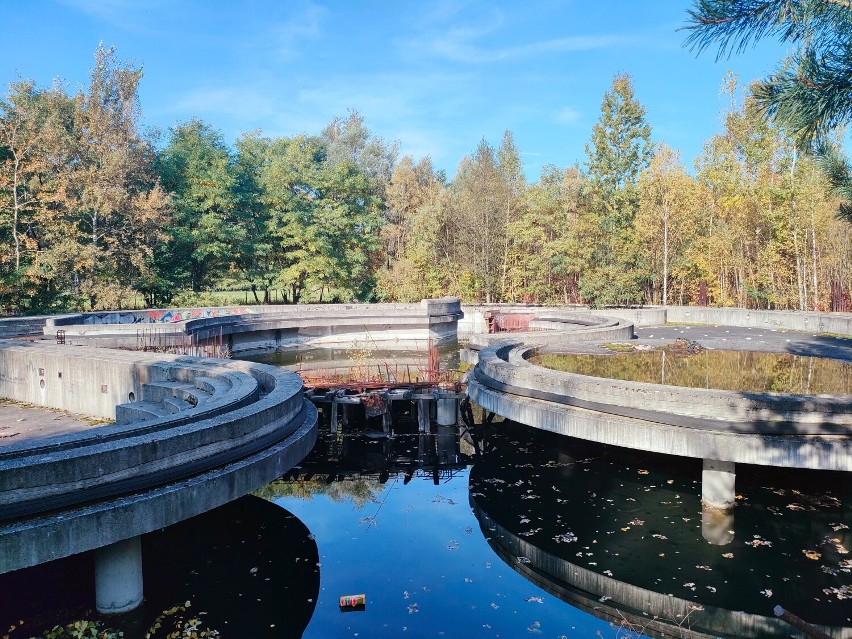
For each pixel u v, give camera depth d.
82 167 38.72
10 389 20.27
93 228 37.56
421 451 19.58
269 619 9.67
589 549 12.01
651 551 11.83
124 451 9.21
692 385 16.36
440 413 21.16
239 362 17.55
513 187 61.09
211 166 46.22
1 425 16.70
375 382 21.88
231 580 10.98
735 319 36.25
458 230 56.25
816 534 12.03
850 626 9.30
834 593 10.19
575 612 9.95
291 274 47.78
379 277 53.91
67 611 9.46
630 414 13.25
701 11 6.51
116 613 9.38
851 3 5.88
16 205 34.47
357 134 77.31
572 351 22.41
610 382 14.06
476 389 17.33
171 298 44.81
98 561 9.32
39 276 34.97
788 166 37.91
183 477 9.88
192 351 28.20
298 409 14.09
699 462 16.44
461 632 9.33
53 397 19.03
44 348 20.30
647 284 51.72
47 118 37.81
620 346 23.59
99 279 37.47
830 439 11.43
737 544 11.83
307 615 9.80
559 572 11.38
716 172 43.22
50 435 15.59
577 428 13.69
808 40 6.32
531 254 54.44
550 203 52.44
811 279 39.28
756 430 11.91
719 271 45.06
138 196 39.97
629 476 15.77
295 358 35.41
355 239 51.62
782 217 37.97
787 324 33.47
